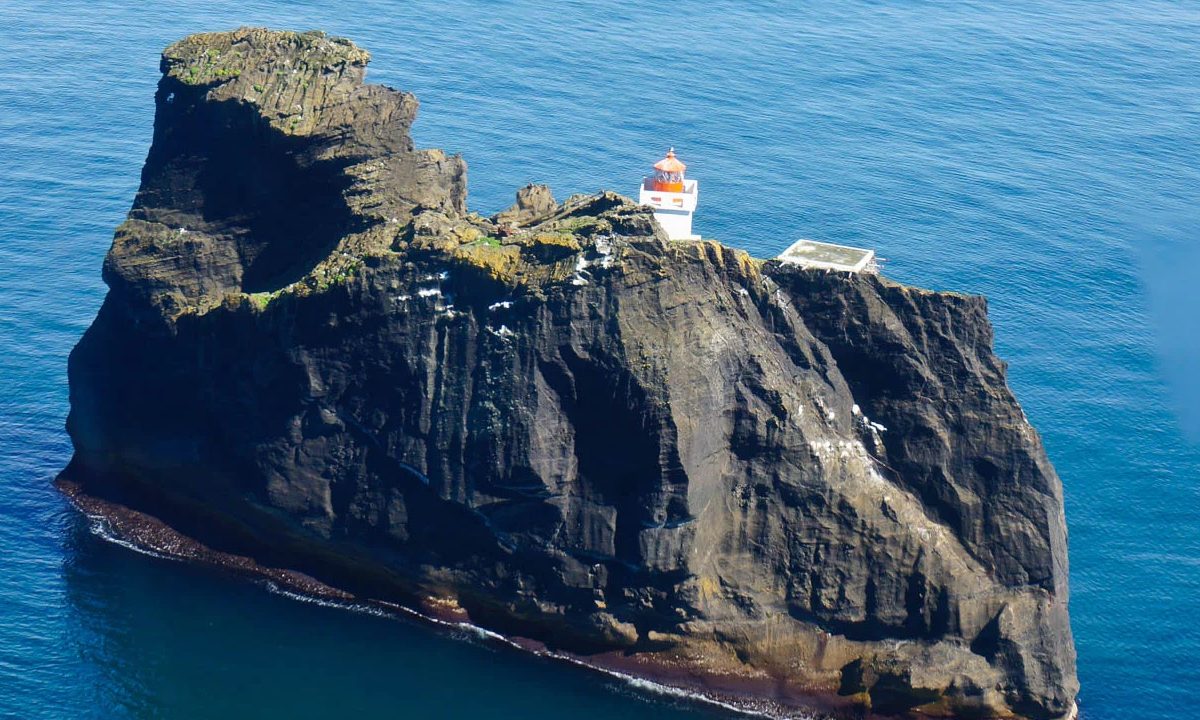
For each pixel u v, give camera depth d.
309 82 132.88
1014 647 120.62
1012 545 121.62
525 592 121.81
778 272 122.06
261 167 132.12
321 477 124.88
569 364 116.69
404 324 119.38
